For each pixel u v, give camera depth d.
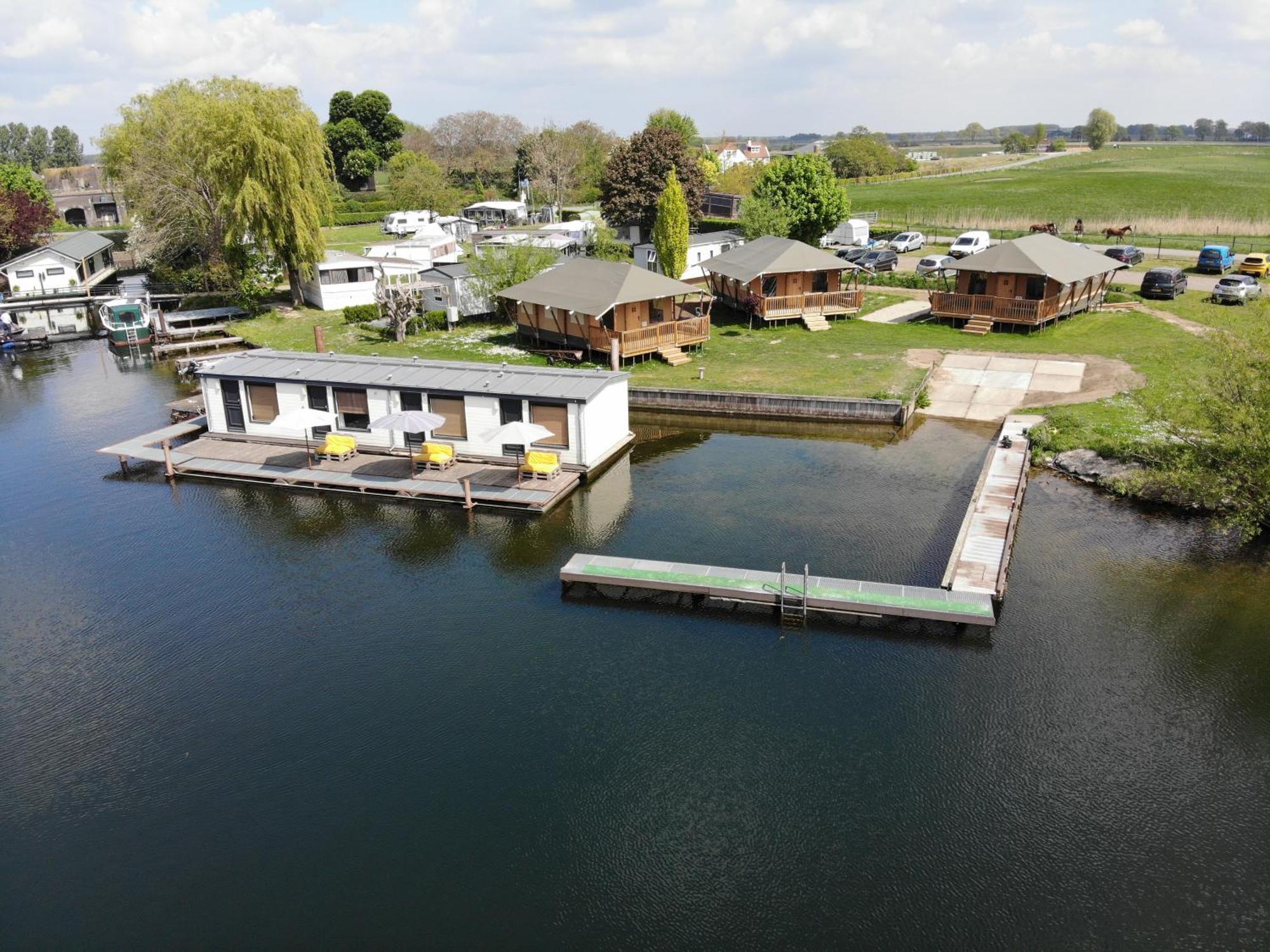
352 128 141.75
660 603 25.06
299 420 33.47
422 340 53.59
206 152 60.62
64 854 16.75
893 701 20.52
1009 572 25.91
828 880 15.80
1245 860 16.09
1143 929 14.80
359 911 15.31
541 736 19.61
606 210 84.00
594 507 31.39
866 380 42.78
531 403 33.75
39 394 48.19
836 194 73.00
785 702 20.58
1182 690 20.73
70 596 26.22
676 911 15.24
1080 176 123.19
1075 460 33.16
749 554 27.22
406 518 30.97
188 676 22.23
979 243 70.25
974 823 16.95
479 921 15.09
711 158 127.62
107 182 76.12
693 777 18.27
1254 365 26.59
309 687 21.56
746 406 41.34
